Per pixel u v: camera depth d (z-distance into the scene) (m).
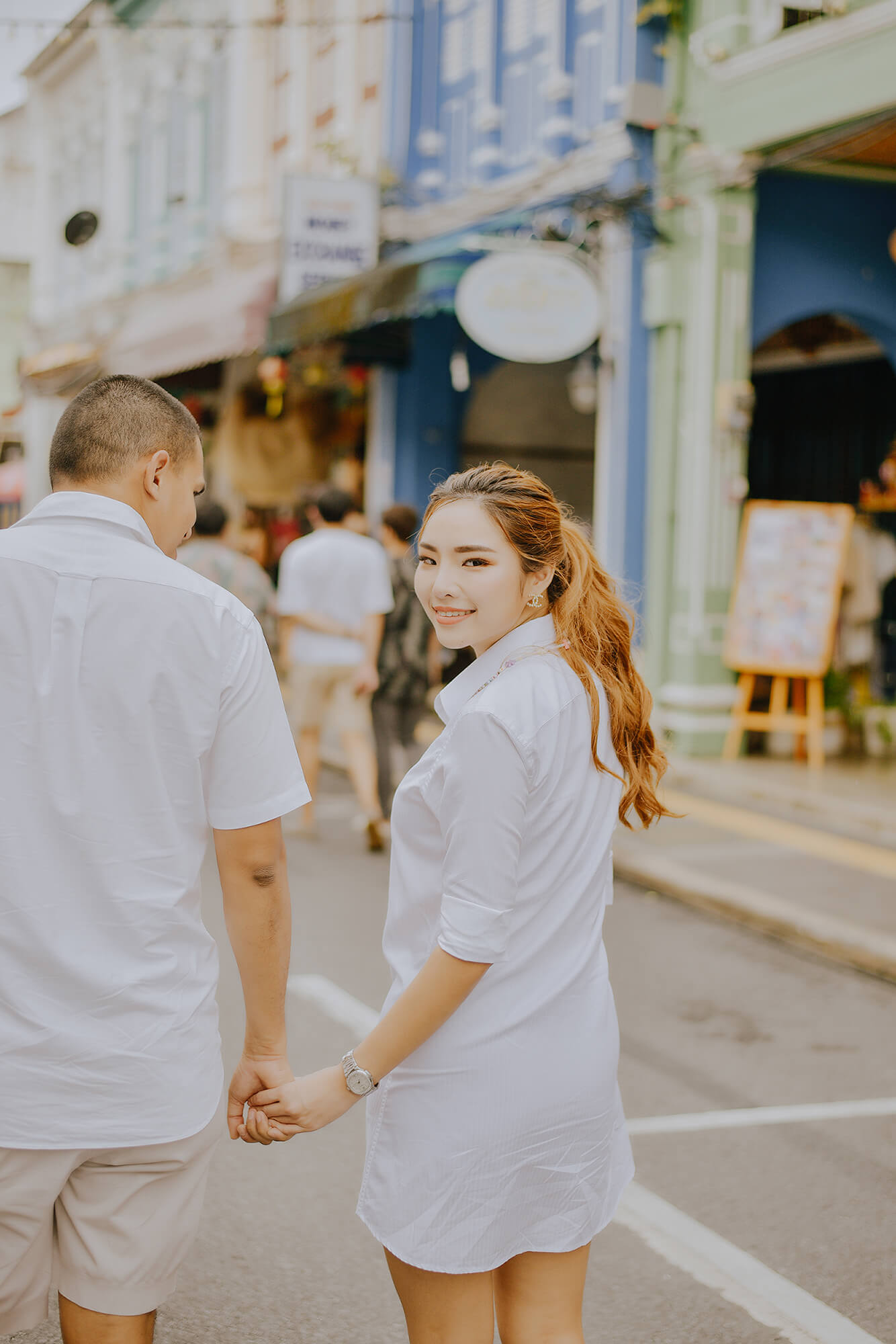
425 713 8.52
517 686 2.07
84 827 1.95
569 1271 2.18
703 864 7.72
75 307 26.39
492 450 15.30
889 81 9.20
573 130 12.58
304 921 6.66
